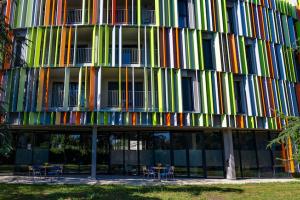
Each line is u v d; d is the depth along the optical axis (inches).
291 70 863.1
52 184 589.6
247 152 816.3
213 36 791.1
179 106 708.0
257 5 864.3
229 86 759.7
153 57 725.3
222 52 777.6
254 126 759.1
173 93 712.4
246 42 823.7
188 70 741.9
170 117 701.3
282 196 490.0
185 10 807.7
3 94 696.4
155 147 796.6
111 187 560.1
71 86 767.1
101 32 729.6
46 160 784.9
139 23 746.2
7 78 705.6
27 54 710.5
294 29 961.5
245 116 756.6
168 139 799.1
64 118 678.5
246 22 831.7
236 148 810.2
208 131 800.9
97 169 791.7
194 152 789.2
